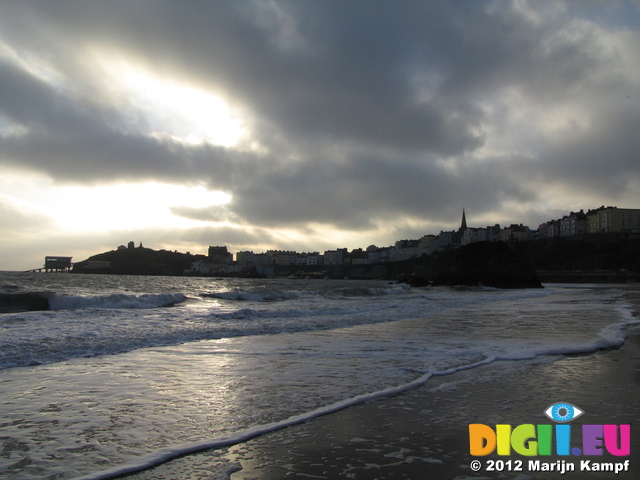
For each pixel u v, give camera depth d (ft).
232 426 16.66
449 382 23.94
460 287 224.94
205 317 52.03
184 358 29.96
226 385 22.86
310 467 13.11
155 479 12.23
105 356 30.14
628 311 73.10
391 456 14.02
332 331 45.83
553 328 48.83
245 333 42.52
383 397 20.85
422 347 35.40
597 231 524.93
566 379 24.64
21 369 25.72
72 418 17.34
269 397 20.70
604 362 29.60
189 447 14.46
